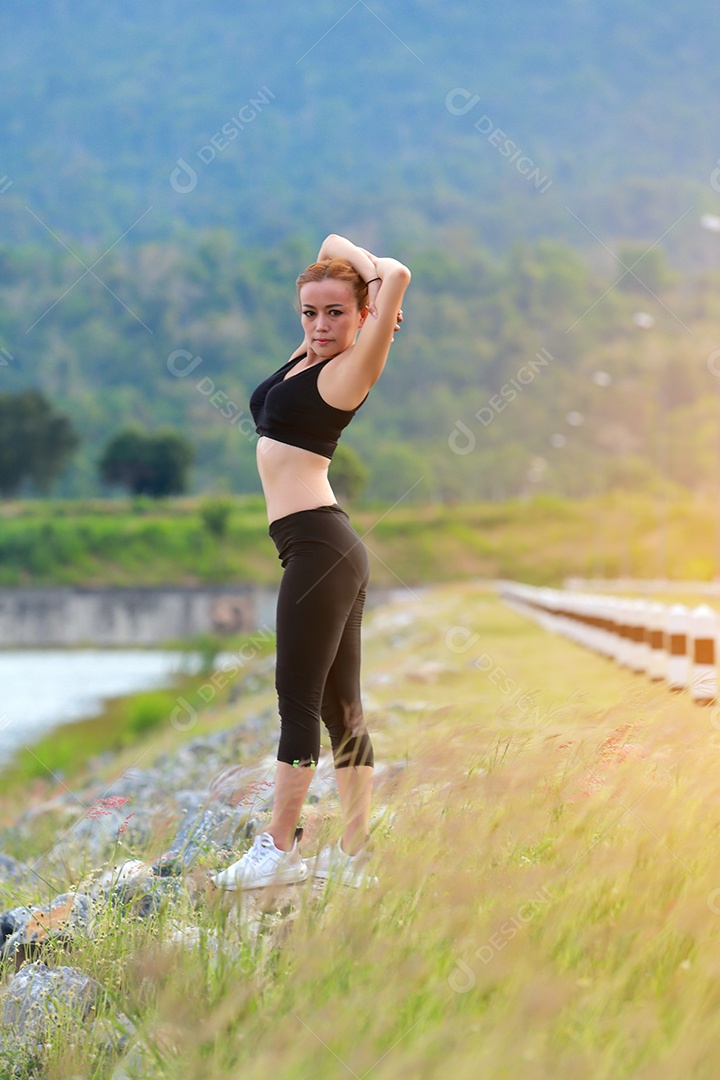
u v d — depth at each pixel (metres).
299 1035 6.56
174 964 8.12
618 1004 6.73
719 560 120.12
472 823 8.43
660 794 8.70
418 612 88.56
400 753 11.83
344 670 10.02
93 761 49.25
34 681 110.62
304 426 9.67
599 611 43.56
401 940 7.52
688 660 28.19
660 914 7.51
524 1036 6.18
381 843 9.05
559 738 9.52
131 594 185.88
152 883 9.80
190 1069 6.82
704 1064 6.17
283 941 8.23
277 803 9.42
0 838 21.12
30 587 191.88
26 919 10.88
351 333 9.71
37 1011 8.66
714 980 6.78
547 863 8.26
